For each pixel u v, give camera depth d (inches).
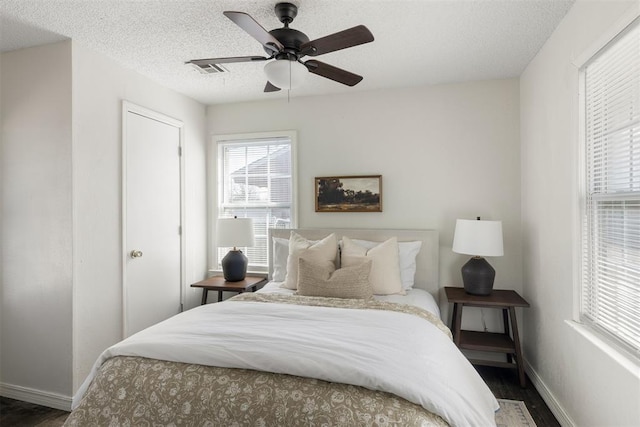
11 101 104.3
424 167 135.0
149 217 126.6
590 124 77.3
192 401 56.4
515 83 126.8
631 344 62.8
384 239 133.3
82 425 58.9
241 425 53.0
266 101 151.9
